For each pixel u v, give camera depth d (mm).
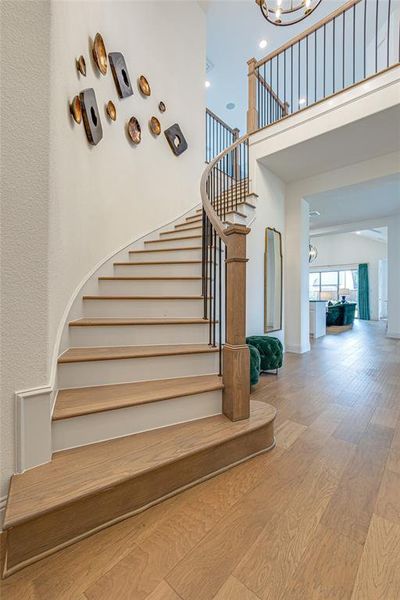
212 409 1835
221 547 1092
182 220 4250
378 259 11766
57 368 1663
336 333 7684
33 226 1283
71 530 1092
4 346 1182
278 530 1173
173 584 950
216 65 6215
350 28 5426
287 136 3719
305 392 2900
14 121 1215
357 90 3146
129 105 3373
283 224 4793
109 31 3002
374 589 934
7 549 981
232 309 1787
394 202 5449
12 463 1198
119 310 2510
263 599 903
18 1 1231
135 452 1395
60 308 1802
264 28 5414
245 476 1532
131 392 1686
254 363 2920
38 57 1303
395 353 4867
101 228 2869
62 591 926
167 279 2791
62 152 1848
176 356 1982
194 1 4633
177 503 1323
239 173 4785
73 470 1242
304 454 1757
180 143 4180
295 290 4859
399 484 1476
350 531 1168
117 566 1012
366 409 2463
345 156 3961
